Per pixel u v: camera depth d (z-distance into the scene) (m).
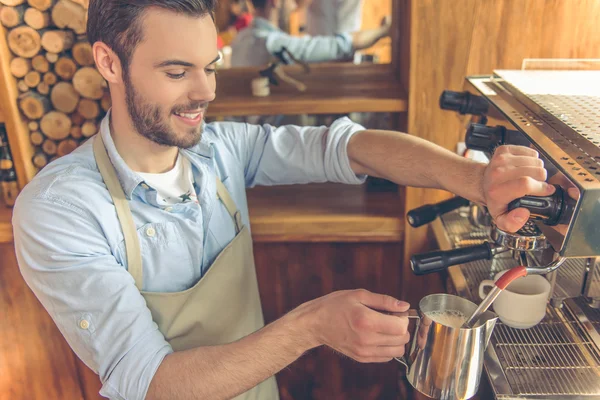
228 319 1.35
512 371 1.07
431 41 1.59
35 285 1.14
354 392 2.06
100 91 1.81
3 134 1.80
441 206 1.40
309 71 2.12
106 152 1.20
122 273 1.12
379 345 0.98
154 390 1.05
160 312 1.24
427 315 0.98
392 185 2.00
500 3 1.55
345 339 1.00
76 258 1.10
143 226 1.22
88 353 1.12
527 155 1.00
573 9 1.54
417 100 1.66
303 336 1.04
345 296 1.02
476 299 1.29
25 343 1.93
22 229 1.13
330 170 1.41
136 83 1.09
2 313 1.89
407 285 1.83
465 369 0.97
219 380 1.04
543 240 1.08
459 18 1.57
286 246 1.86
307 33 3.02
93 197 1.16
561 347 1.13
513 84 1.29
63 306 1.11
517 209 0.91
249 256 1.44
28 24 1.73
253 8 3.13
